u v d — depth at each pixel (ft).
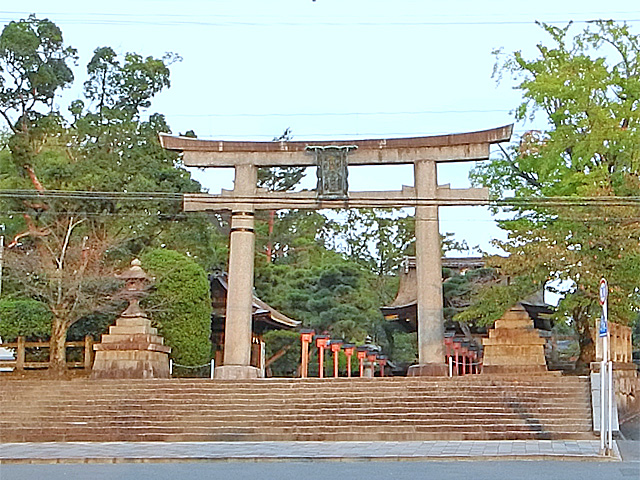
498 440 70.64
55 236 118.21
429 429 72.90
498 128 96.07
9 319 117.39
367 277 181.16
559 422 73.87
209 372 119.75
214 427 75.56
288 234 195.00
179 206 142.61
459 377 85.92
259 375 98.84
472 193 95.86
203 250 151.12
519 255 91.40
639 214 90.89
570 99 103.55
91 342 113.91
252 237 98.84
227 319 96.78
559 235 92.79
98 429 75.56
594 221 90.38
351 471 49.85
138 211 137.28
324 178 97.50
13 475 49.93
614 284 90.07
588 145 101.24
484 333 142.10
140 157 150.30
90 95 162.81
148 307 114.73
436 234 96.58
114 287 112.57
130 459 58.29
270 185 191.52
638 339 145.07
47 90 154.92
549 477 45.37
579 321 104.68
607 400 66.23
